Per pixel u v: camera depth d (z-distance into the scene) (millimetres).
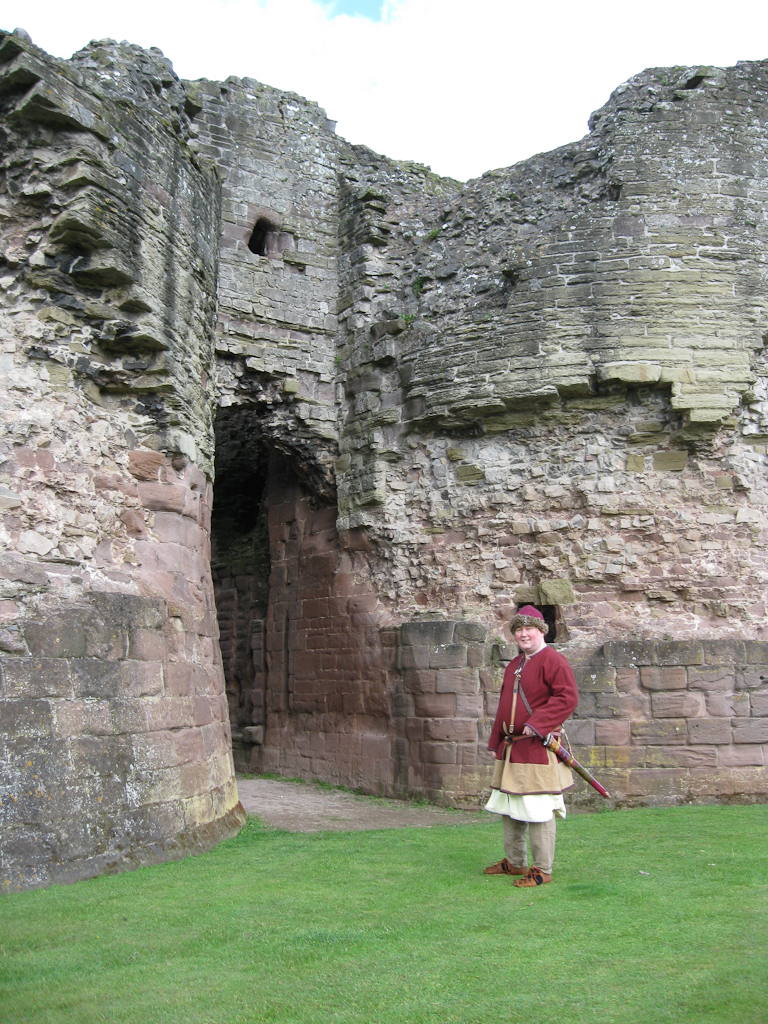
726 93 13352
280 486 16797
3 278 8047
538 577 12781
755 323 12703
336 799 13016
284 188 15039
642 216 12875
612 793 11258
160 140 9562
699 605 12219
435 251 14633
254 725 16766
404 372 14055
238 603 18500
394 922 5113
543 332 12844
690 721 11367
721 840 7934
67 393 8266
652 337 12547
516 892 5820
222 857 7508
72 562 7793
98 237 8273
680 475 12555
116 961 4484
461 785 12055
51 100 7898
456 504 13492
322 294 15133
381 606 14117
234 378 14148
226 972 4309
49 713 6672
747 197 13070
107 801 6961
